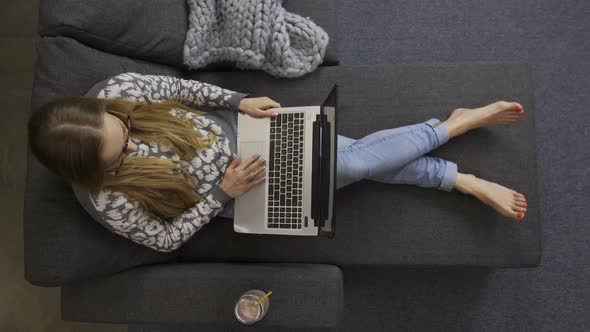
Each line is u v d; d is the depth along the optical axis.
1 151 1.89
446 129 1.38
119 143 1.02
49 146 0.93
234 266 1.32
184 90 1.31
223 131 1.31
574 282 1.68
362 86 1.50
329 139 1.27
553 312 1.67
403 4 1.91
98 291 1.25
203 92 1.31
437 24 1.89
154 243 1.19
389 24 1.91
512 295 1.69
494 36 1.86
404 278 1.73
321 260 1.42
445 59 1.87
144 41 1.31
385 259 1.41
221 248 1.45
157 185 1.13
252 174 1.25
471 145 1.46
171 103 1.22
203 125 1.26
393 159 1.34
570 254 1.70
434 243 1.40
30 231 1.14
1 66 1.94
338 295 1.24
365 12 1.93
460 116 1.40
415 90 1.49
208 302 1.24
